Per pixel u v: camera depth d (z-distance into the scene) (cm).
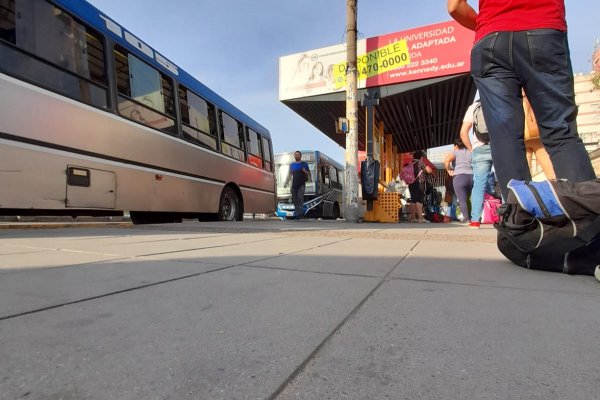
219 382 104
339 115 1563
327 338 136
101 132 625
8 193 488
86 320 152
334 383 104
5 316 156
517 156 300
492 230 653
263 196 1267
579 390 101
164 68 812
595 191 241
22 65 509
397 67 1195
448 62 1147
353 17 1007
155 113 766
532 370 112
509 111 304
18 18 509
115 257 309
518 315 162
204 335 138
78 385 102
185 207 850
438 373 110
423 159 1220
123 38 702
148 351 124
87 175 596
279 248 376
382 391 100
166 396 97
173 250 354
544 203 250
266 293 196
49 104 541
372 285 215
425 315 162
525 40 294
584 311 168
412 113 1567
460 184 928
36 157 521
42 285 209
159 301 180
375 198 1030
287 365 115
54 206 543
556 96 291
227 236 513
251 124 1223
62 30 572
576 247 241
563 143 290
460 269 265
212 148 969
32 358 117
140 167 711
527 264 264
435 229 686
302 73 1326
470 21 349
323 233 569
